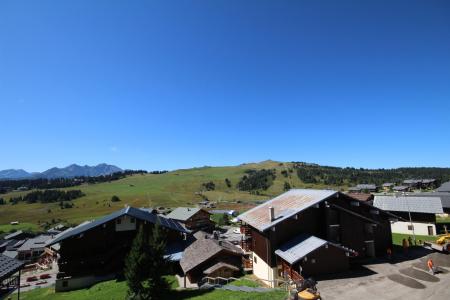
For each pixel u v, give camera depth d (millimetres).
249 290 29281
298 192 42188
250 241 41000
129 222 51375
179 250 50344
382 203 62156
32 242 103562
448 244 36469
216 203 170125
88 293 40188
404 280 26953
